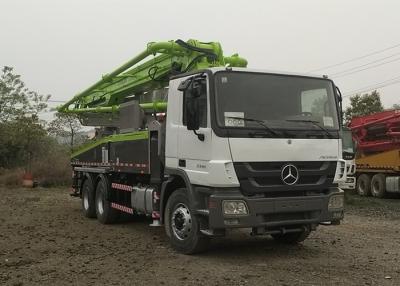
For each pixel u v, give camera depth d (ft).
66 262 26.08
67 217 44.57
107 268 24.72
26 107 114.62
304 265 25.45
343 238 33.73
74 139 117.60
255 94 25.95
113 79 44.34
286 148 25.71
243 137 24.98
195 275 23.32
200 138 25.73
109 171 38.75
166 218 29.48
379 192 69.87
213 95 25.14
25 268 24.82
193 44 32.68
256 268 24.72
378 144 71.31
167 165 29.12
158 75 37.22
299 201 25.70
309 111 26.96
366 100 145.18
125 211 36.42
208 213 25.45
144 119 36.50
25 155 104.53
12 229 37.35
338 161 27.27
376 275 23.59
